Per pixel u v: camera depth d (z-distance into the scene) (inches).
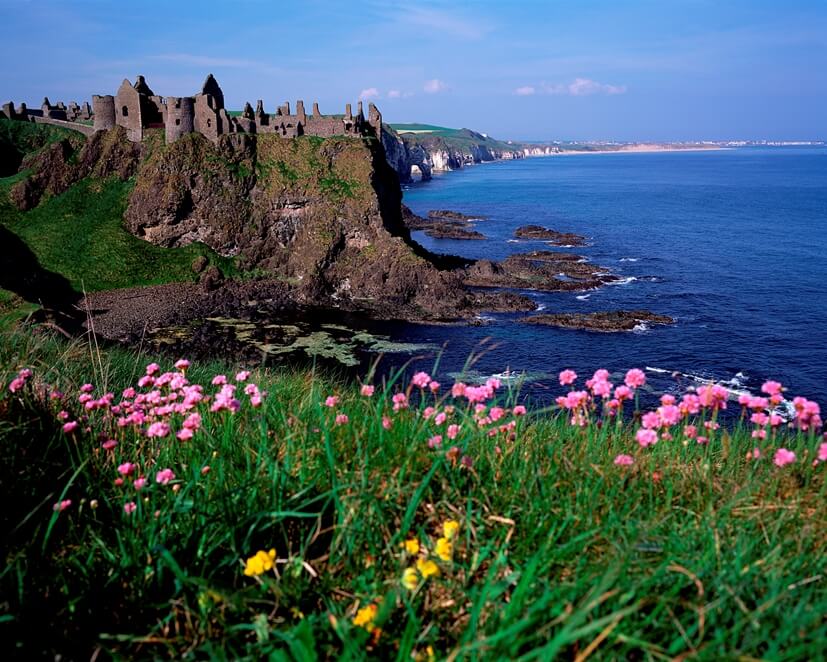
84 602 185.8
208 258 3764.8
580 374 2167.8
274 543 210.1
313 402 301.4
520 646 152.9
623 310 2955.2
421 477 230.2
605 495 221.9
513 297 3240.7
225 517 201.3
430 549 197.3
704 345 2438.5
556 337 2613.2
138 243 3767.2
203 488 231.6
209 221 3811.5
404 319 3041.3
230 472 243.8
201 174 3809.1
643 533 184.2
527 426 313.3
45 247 3604.8
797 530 199.5
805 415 249.4
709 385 270.2
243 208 3848.4
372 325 2960.1
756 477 237.1
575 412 287.4
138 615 185.6
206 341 2694.4
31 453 257.9
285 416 300.4
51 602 184.2
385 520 204.8
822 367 2180.1
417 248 4207.7
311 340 2719.0
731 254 4281.5
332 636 167.5
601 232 5369.1
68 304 3223.4
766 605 146.5
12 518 215.5
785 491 234.4
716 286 3395.7
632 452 267.7
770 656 139.5
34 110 4638.3
